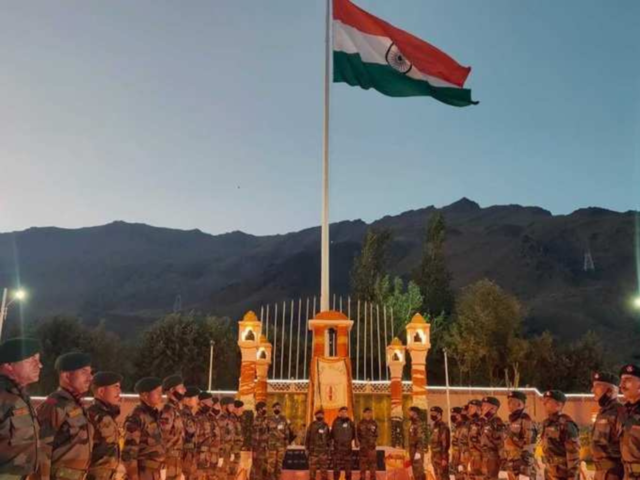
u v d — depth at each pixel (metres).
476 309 39.41
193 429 10.66
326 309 18.20
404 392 21.41
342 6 17.44
